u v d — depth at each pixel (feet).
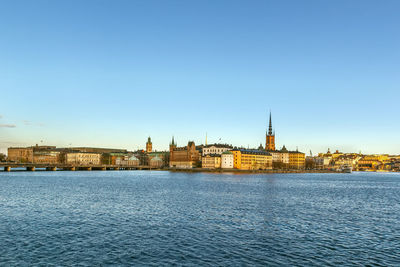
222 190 497.87
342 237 213.46
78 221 248.11
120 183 619.67
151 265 163.12
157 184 610.24
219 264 165.07
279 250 185.88
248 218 268.21
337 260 171.63
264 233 220.23
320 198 423.64
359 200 413.59
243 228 233.14
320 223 254.88
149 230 224.33
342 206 352.69
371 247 192.95
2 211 281.13
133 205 327.88
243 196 417.49
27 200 346.95
